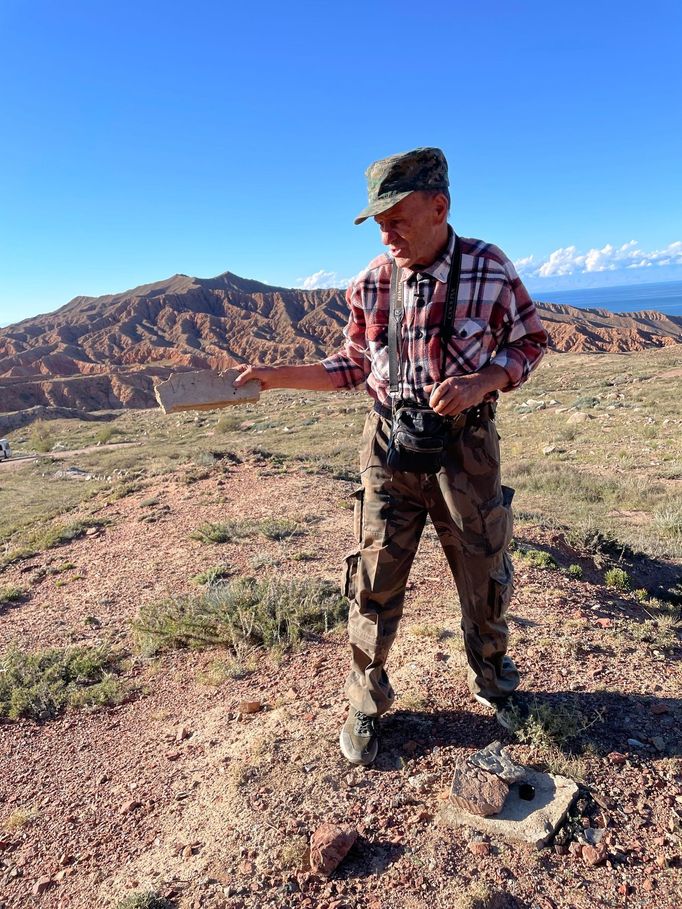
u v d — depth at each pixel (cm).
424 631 387
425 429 213
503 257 207
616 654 346
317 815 239
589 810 225
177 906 214
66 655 484
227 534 757
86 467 2736
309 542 702
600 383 3797
